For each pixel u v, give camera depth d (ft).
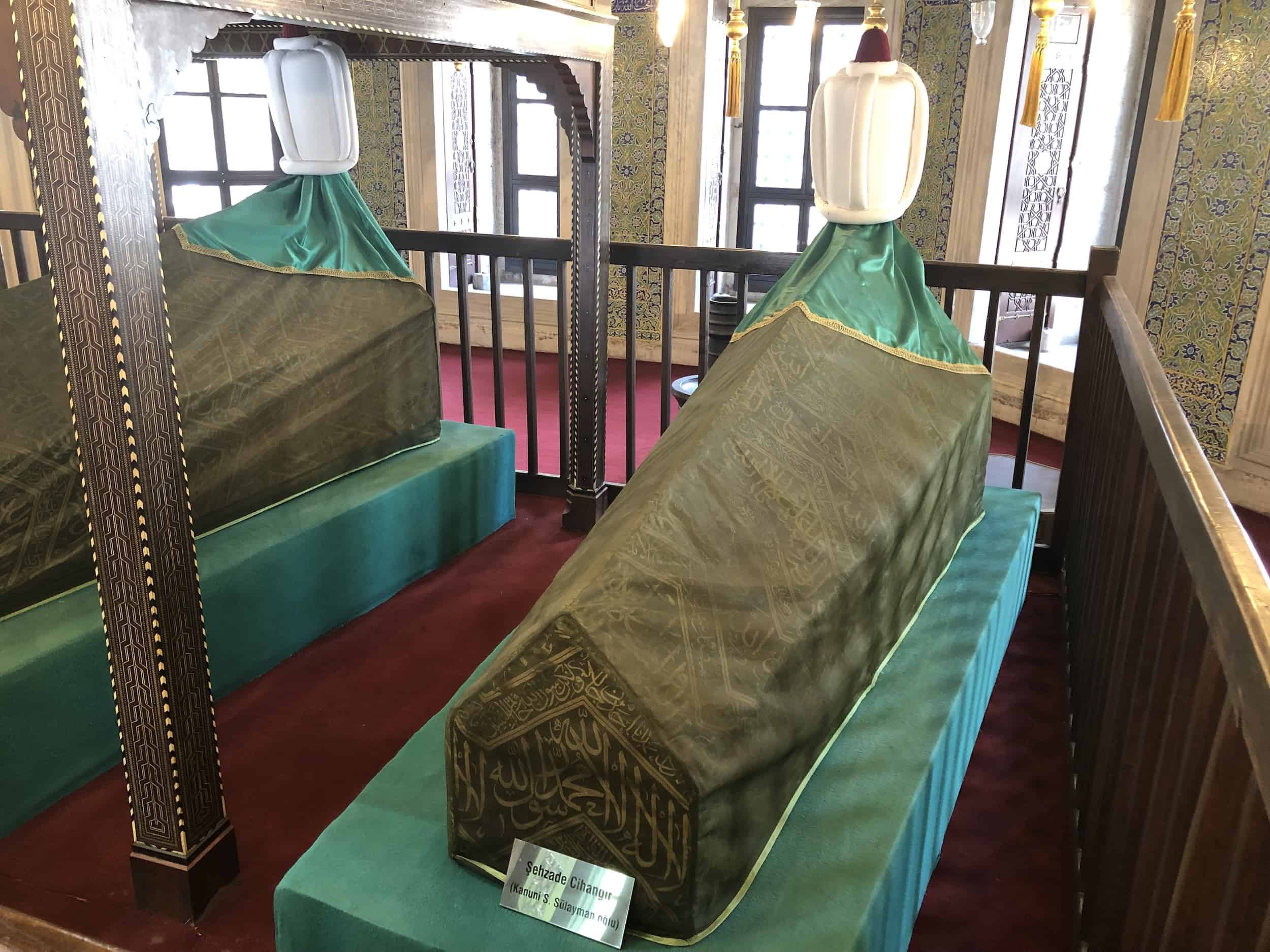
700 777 4.00
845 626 5.45
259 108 23.24
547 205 24.21
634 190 21.79
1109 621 6.02
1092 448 8.64
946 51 17.76
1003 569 7.90
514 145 24.11
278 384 8.83
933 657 6.55
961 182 17.81
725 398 5.80
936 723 5.82
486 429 11.57
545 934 4.31
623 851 4.21
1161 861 3.46
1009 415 18.19
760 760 4.40
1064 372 17.25
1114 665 5.43
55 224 4.42
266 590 8.13
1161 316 15.16
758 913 4.41
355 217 10.27
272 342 9.00
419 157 22.81
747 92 21.53
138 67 4.44
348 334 9.59
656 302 22.35
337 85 9.71
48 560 7.01
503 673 4.28
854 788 5.22
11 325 7.79
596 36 9.72
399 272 10.38
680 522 4.84
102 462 4.72
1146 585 4.75
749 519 5.16
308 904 4.51
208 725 5.52
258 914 5.65
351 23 5.83
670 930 4.24
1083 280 9.64
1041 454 16.60
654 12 20.44
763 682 4.54
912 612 7.00
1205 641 3.35
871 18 7.81
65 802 6.66
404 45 9.74
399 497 9.58
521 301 23.53
